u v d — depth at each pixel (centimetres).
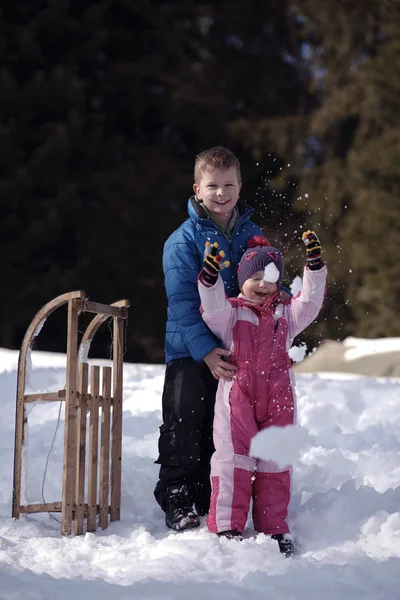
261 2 3117
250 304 476
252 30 3123
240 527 452
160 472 495
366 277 2573
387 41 2780
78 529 462
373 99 2662
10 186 2670
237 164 509
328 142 2892
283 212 2736
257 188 2833
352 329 2581
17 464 481
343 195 2703
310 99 3075
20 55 2836
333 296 2611
